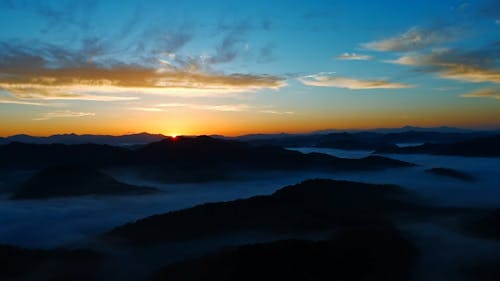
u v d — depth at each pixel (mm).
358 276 57000
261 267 54125
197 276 56031
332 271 56188
